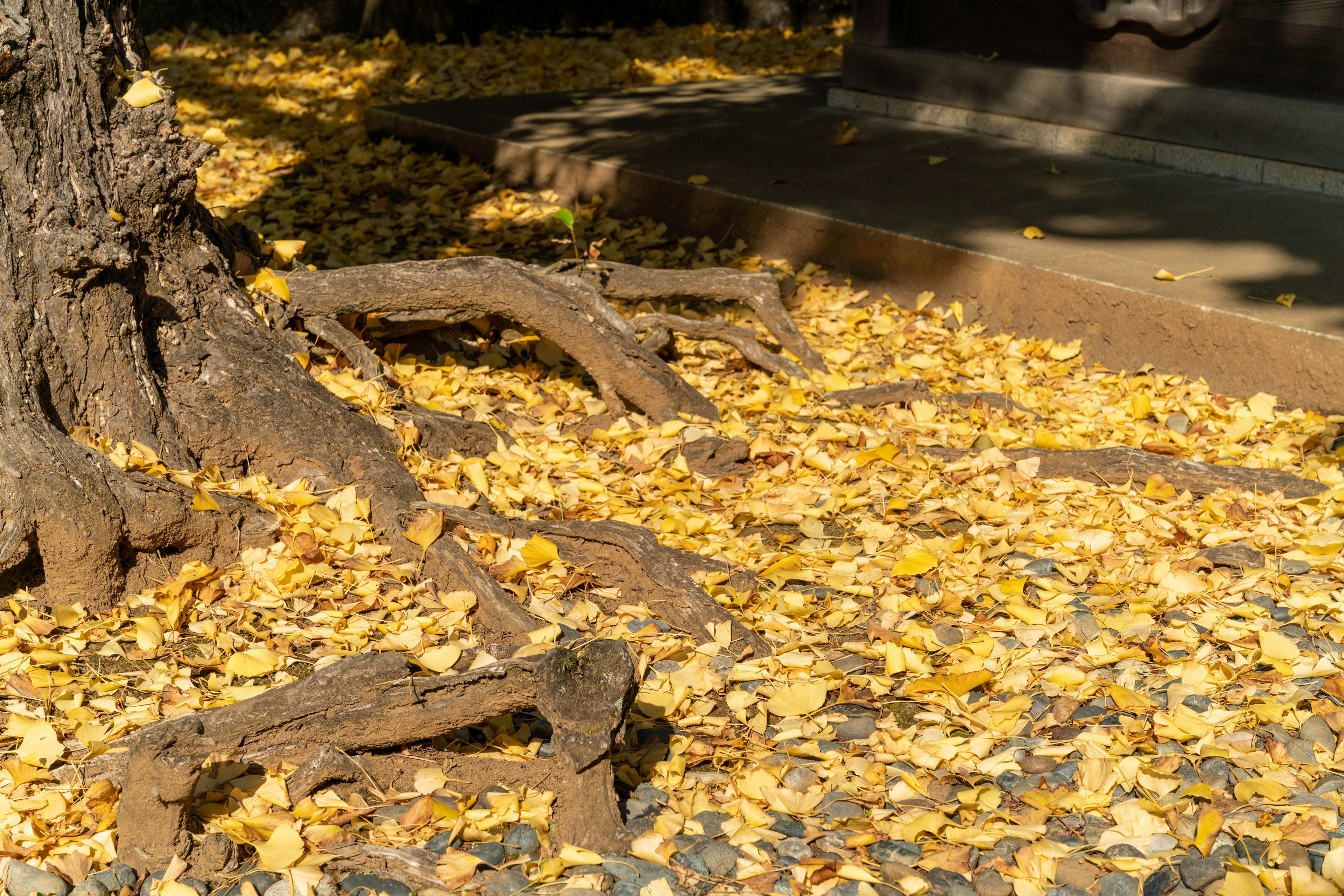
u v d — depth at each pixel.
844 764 2.98
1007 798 2.87
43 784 2.82
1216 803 2.80
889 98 9.81
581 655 2.70
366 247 7.42
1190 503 4.31
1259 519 4.16
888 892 2.55
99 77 3.86
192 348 4.08
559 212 4.95
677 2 14.98
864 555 4.07
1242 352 5.23
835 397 5.28
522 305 4.80
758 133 9.27
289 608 3.59
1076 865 2.63
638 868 2.58
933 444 4.90
